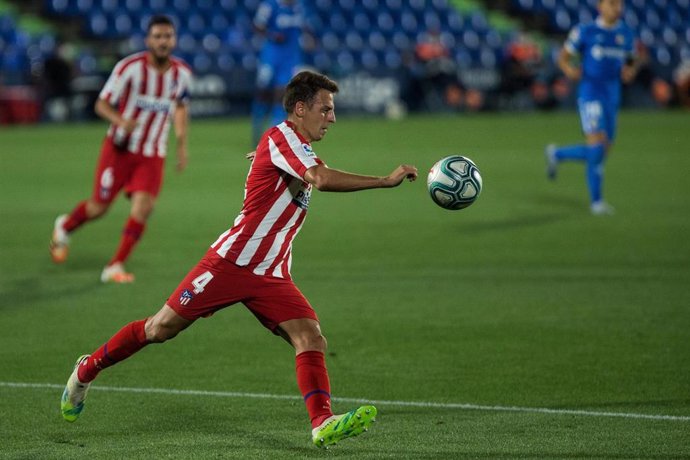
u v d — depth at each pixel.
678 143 73.81
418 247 37.31
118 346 17.14
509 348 23.73
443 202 16.78
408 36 108.50
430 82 99.75
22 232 40.28
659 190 51.66
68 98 88.94
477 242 38.22
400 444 17.00
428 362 22.58
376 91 97.56
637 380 21.06
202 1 101.62
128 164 31.70
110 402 19.62
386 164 59.97
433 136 77.69
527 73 102.50
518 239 38.72
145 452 16.59
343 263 34.50
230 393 20.25
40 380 21.20
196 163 62.06
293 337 16.56
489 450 16.62
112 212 46.12
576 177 56.84
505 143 73.00
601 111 44.03
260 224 16.55
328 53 99.38
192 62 91.12
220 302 16.72
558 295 29.48
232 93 92.56
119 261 31.64
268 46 66.75
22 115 87.62
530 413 18.84
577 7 118.50
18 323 26.23
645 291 29.91
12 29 93.38
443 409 19.16
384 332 25.33
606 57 43.44
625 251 36.16
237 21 101.88
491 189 52.25
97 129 83.56
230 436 17.50
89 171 58.78
